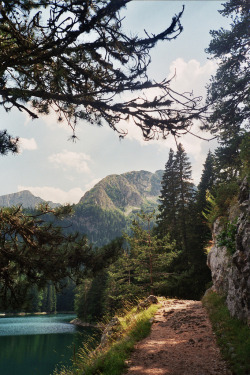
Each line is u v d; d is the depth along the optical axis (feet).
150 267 83.82
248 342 23.34
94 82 15.43
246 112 48.96
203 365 22.33
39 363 85.10
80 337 120.88
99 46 13.93
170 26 13.26
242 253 29.48
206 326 34.12
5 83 14.92
